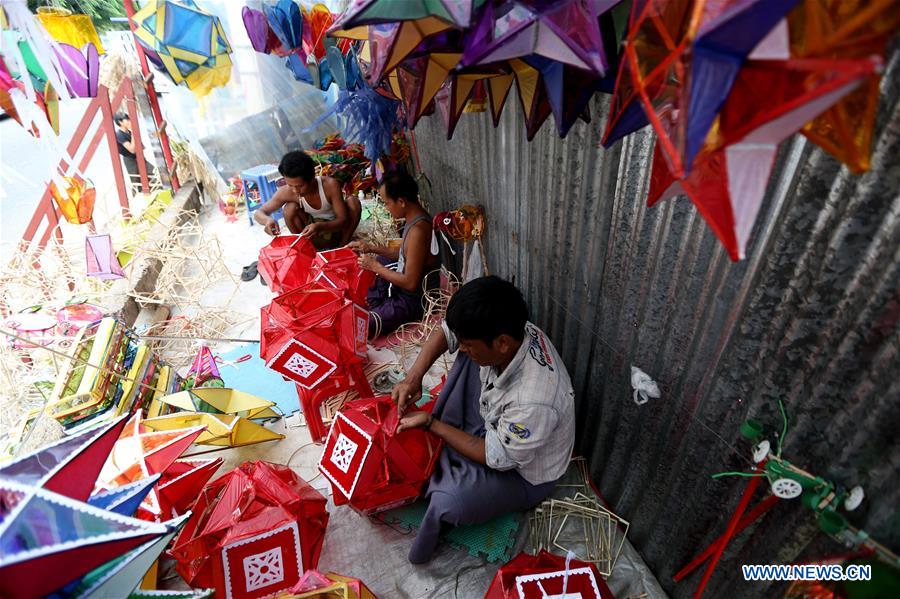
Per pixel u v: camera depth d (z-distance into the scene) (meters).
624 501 1.70
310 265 2.38
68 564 0.77
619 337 1.54
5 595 0.71
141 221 3.84
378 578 1.64
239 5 4.39
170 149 4.86
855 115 0.57
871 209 0.78
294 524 1.45
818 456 0.97
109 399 1.88
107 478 1.54
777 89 0.52
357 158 4.23
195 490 1.72
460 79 1.20
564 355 1.92
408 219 2.57
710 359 1.18
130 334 2.18
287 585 1.45
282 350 1.75
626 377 1.55
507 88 1.27
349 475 1.53
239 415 2.07
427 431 1.69
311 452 2.12
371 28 1.04
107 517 0.86
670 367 1.33
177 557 1.44
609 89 0.95
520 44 0.83
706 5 0.51
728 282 1.07
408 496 1.63
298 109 5.00
